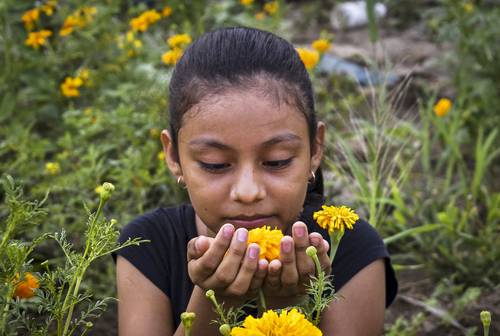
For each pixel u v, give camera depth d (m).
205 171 1.71
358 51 5.72
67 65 4.22
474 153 4.16
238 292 1.53
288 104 1.70
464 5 4.32
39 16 4.24
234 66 1.71
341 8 6.87
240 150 1.68
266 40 1.78
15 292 1.79
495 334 2.80
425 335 2.82
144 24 4.11
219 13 4.69
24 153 3.24
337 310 1.94
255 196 1.67
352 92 4.84
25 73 4.03
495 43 4.29
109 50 4.23
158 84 3.71
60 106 4.01
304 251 1.54
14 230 1.63
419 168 4.05
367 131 3.31
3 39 4.01
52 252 2.91
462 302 2.87
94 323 2.72
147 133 3.41
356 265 1.98
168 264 2.04
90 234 1.60
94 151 3.12
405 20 6.63
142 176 3.07
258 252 1.50
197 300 1.70
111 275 2.84
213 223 1.74
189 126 1.72
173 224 2.08
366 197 3.08
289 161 1.71
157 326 2.00
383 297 2.03
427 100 4.84
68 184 3.05
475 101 4.30
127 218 2.94
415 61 5.55
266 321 1.36
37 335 1.66
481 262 3.14
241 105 1.67
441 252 3.25
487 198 3.52
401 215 3.28
